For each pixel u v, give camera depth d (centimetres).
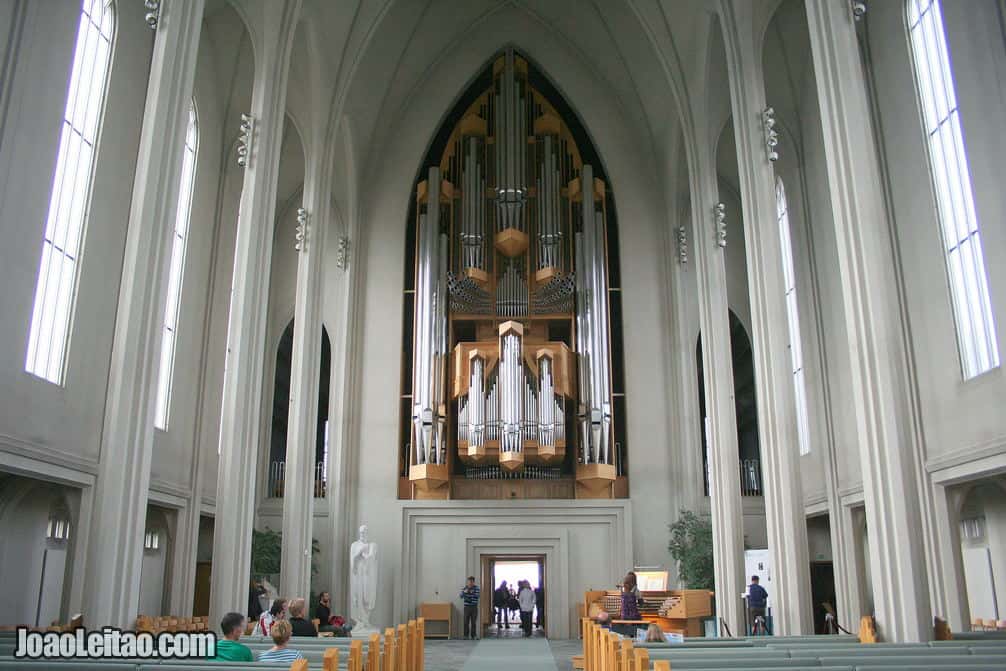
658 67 2356
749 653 700
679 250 2383
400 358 2356
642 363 2342
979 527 1530
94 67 1483
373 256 2434
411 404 2372
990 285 1274
